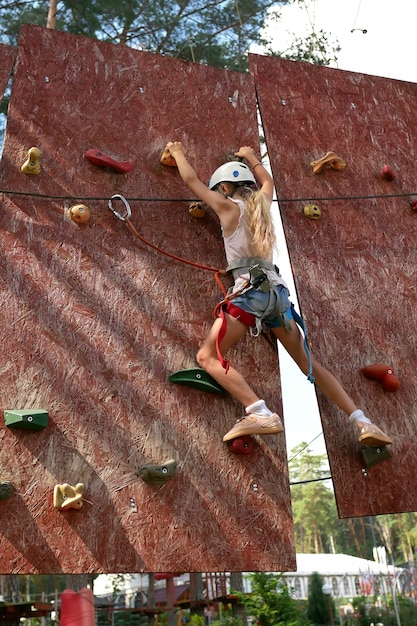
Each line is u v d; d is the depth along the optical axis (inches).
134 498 198.1
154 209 234.4
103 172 233.3
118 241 226.5
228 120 256.7
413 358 246.4
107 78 245.8
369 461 220.1
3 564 182.4
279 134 264.1
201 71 260.7
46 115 233.1
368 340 242.7
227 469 208.8
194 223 237.0
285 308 211.6
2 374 200.8
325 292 244.2
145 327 218.7
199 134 250.2
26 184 223.0
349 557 1540.4
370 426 213.3
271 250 215.9
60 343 209.0
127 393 209.3
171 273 228.2
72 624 301.3
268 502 208.7
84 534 190.9
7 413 195.0
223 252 236.4
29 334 207.5
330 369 233.3
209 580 922.1
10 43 528.4
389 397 237.1
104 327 215.0
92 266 221.0
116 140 238.8
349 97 284.2
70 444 198.8
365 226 261.9
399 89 297.0
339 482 218.5
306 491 2832.2
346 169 268.5
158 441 206.2
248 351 224.2
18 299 210.4
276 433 204.2
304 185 259.4
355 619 1091.3
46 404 201.2
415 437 235.0
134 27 537.3
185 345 220.5
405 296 255.4
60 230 221.9
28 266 215.2
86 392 205.9
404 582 1147.3
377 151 278.1
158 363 215.6
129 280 223.0
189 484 204.1
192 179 222.4
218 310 222.4
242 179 226.2
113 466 199.9
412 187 276.8
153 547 194.5
